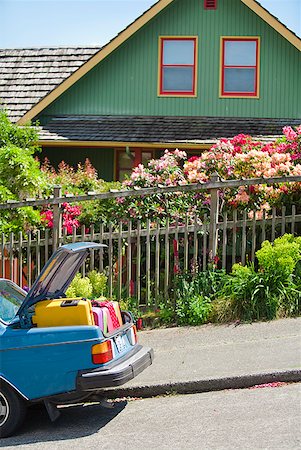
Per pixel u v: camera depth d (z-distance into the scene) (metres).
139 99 20.03
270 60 19.66
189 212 11.88
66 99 20.23
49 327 7.15
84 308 7.21
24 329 7.16
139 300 11.15
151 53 19.97
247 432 6.55
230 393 7.89
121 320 8.03
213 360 8.79
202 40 19.83
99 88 20.14
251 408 7.25
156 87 19.95
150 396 8.16
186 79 19.94
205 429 6.75
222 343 9.51
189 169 12.65
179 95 19.89
